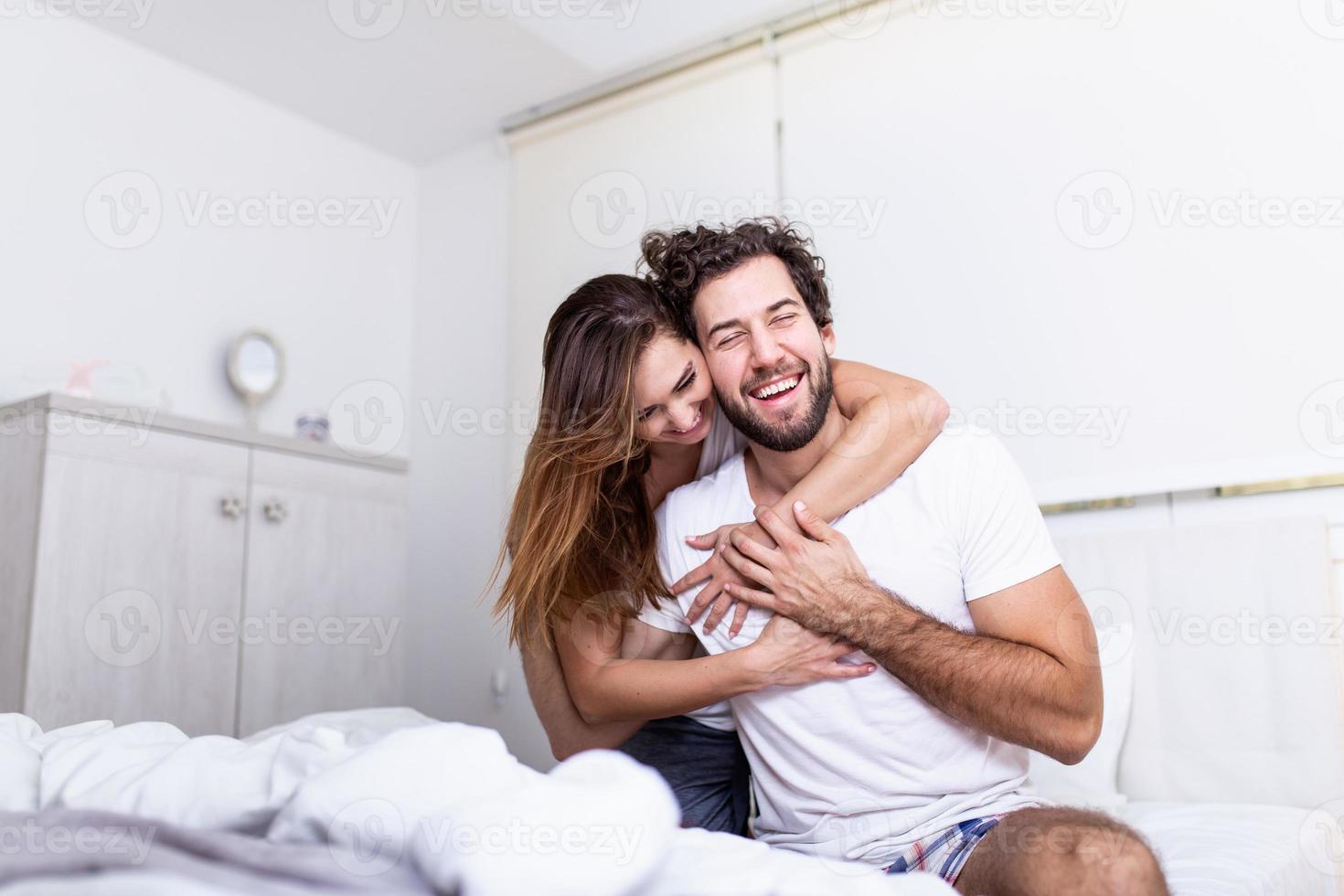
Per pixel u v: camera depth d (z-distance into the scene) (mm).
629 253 2959
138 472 2316
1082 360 2111
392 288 3436
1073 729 1195
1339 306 1844
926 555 1299
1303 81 1923
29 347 2508
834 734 1271
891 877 934
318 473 2727
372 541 2842
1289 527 1751
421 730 785
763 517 1304
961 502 1301
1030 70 2250
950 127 2355
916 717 1247
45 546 2127
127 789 833
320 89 3074
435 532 3260
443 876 651
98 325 2652
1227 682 1755
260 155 3098
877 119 2480
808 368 1342
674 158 2885
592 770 775
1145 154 2084
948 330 2295
